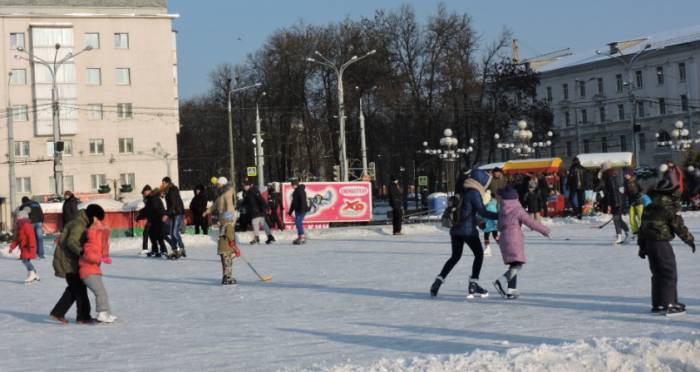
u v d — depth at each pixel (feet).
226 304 56.59
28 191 267.80
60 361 37.99
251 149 294.66
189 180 376.48
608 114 378.53
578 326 40.75
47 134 268.21
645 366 30.12
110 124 274.98
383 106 257.75
